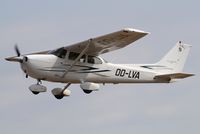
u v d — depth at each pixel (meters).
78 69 58.09
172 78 64.00
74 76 58.06
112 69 60.28
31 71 56.25
